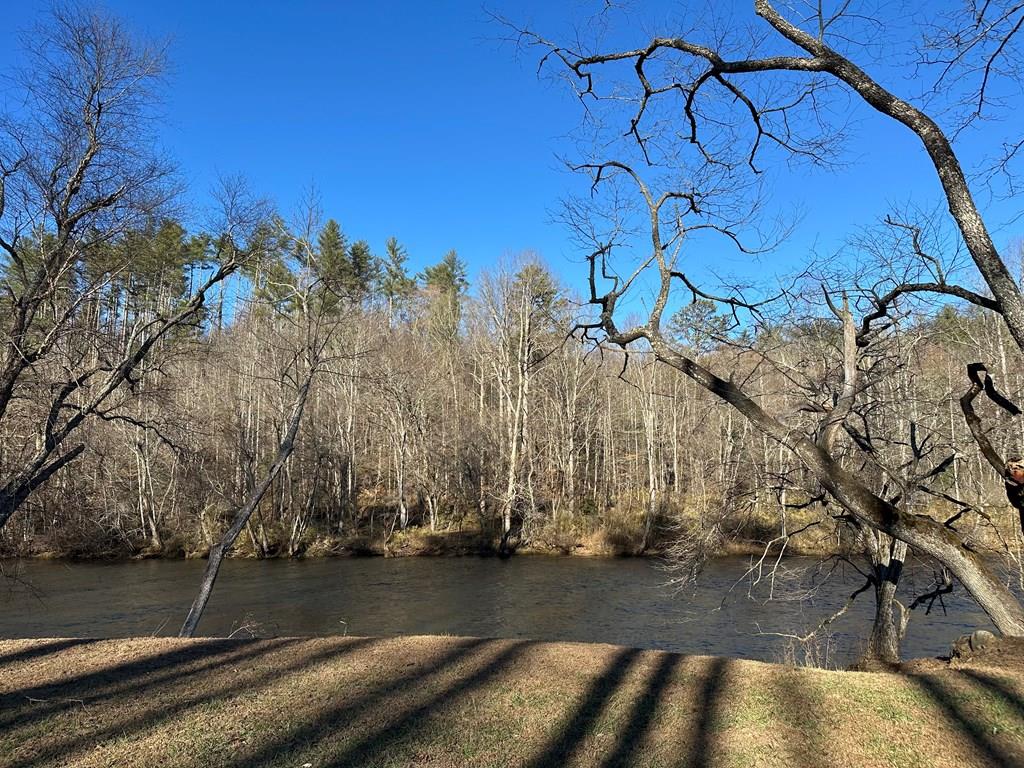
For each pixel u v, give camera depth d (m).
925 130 6.37
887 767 4.77
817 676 7.01
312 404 37.31
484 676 7.22
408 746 5.28
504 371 38.19
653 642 15.75
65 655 8.42
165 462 31.58
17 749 5.26
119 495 28.02
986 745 5.07
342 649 8.64
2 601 21.69
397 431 37.53
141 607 20.80
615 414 44.25
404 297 59.03
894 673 7.28
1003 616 7.00
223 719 5.91
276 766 4.92
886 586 9.83
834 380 10.48
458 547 34.12
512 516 36.69
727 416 19.02
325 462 37.62
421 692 6.67
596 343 9.84
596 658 8.02
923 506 13.34
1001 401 6.77
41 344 12.44
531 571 28.05
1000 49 6.18
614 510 36.59
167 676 7.34
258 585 24.84
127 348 14.24
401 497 36.81
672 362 8.17
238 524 14.35
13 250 12.20
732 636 16.05
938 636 14.70
